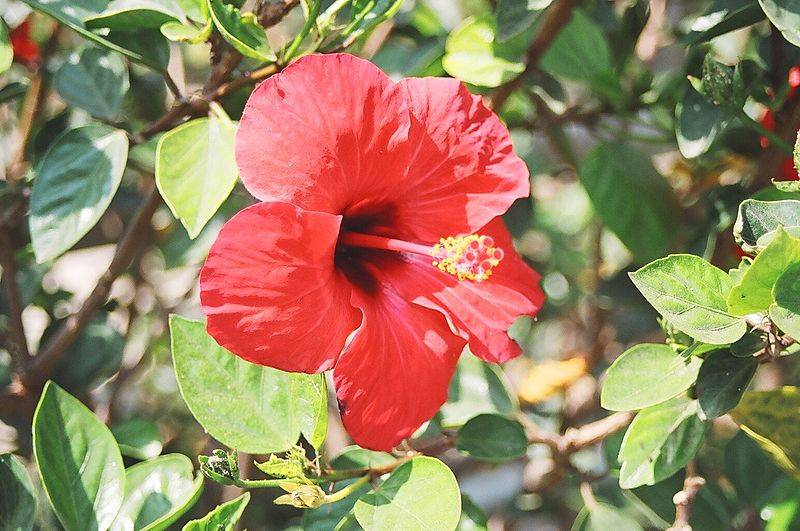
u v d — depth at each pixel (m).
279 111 0.60
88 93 0.69
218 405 0.63
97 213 0.64
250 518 0.80
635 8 0.74
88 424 0.63
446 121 0.63
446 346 0.63
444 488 0.61
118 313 0.84
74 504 0.62
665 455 0.64
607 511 0.72
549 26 0.72
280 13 0.65
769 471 0.73
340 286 0.62
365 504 0.61
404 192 0.63
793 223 0.60
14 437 0.76
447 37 0.74
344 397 0.61
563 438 0.70
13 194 0.73
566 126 0.80
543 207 0.93
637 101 0.76
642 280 0.60
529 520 0.85
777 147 0.70
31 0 0.65
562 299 0.88
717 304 0.60
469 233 0.64
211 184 0.62
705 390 0.61
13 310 0.72
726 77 0.66
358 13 0.65
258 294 0.59
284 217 0.59
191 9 0.64
